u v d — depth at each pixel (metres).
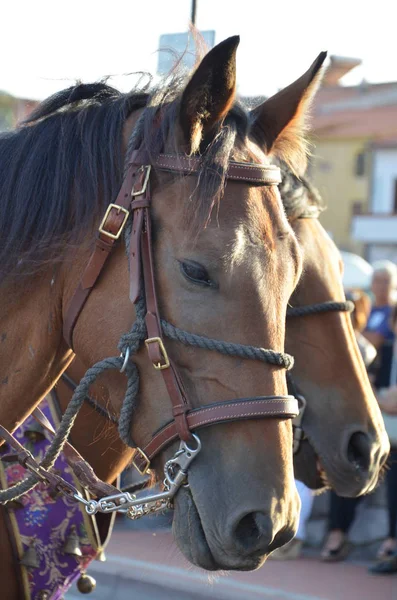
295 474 3.91
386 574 6.34
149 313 2.22
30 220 2.48
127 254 2.29
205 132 2.32
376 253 33.72
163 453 2.26
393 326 6.75
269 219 2.26
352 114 37.69
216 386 2.17
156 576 6.32
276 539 2.14
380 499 6.98
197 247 2.19
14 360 2.54
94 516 3.08
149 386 2.25
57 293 2.46
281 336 2.22
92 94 2.66
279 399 2.17
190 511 2.19
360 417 3.83
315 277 3.84
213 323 2.17
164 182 2.30
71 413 2.32
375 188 36.09
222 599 5.92
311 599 5.73
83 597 6.42
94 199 2.41
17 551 2.97
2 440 2.60
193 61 2.58
